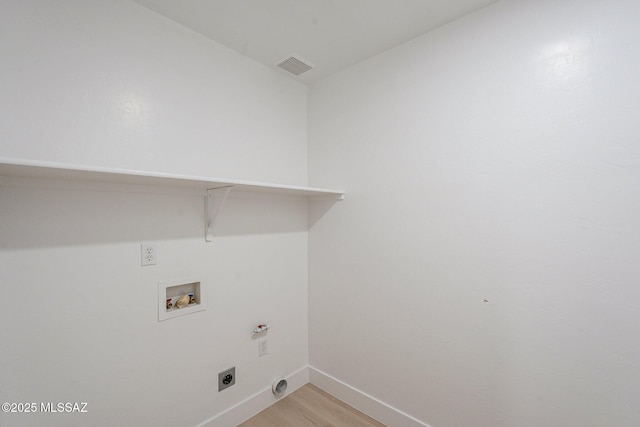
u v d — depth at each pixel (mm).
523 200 1334
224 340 1763
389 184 1809
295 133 2219
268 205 2018
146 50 1453
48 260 1185
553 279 1262
